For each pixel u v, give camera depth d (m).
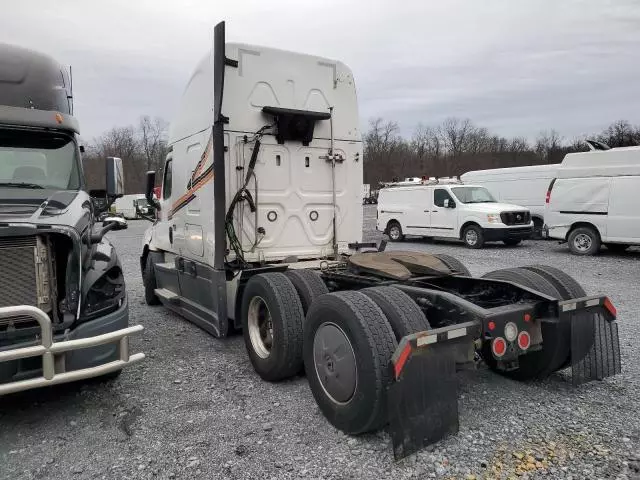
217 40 5.19
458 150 73.38
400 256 5.33
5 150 4.90
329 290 4.89
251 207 5.66
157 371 4.96
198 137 5.84
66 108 5.37
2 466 3.27
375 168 70.62
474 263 12.38
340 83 6.32
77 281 3.95
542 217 17.97
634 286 9.08
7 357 3.33
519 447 3.35
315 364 3.85
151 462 3.27
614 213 12.91
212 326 5.62
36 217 3.92
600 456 3.21
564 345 4.02
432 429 3.19
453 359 3.31
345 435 3.57
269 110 5.64
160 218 7.60
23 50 5.32
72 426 3.81
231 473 3.11
